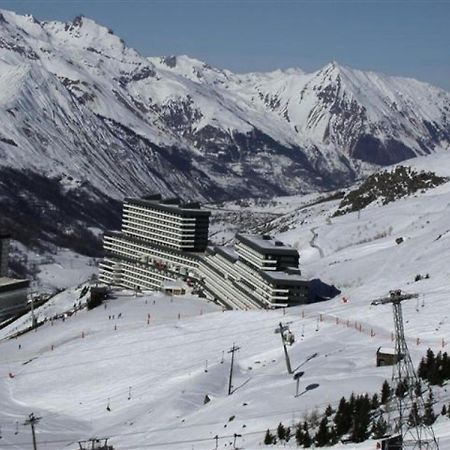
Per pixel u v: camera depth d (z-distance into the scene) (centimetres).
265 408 14538
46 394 19125
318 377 15700
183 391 16975
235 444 13000
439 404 12469
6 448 15350
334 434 12262
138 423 16062
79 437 16112
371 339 18200
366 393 13475
